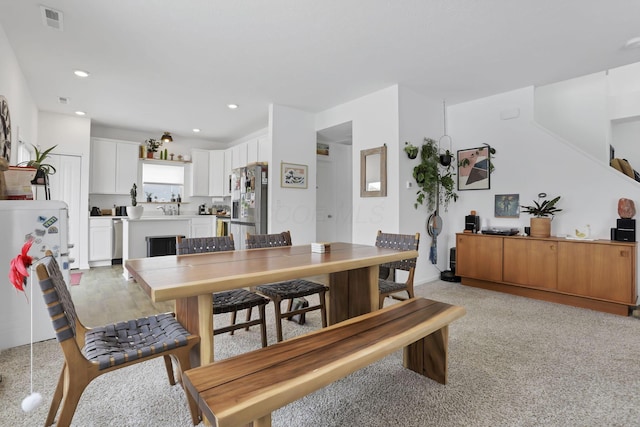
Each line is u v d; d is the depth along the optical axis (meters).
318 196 5.87
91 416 1.54
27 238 2.34
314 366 1.24
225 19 2.57
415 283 4.19
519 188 4.06
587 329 2.66
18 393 1.73
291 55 3.18
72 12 2.46
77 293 3.79
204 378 1.15
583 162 3.59
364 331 1.60
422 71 3.55
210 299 1.53
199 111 5.04
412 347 1.99
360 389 1.79
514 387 1.80
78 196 5.34
